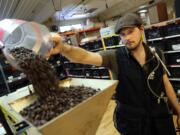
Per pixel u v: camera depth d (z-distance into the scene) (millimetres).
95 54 1191
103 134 3080
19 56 950
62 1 5297
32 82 1014
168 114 1222
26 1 4355
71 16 8266
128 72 1175
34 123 810
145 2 6824
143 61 1173
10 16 5621
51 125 670
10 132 896
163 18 4750
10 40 865
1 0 3734
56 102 953
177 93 3523
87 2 6188
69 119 731
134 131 1176
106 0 6531
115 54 1239
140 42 1164
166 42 3584
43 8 5566
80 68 5977
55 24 8664
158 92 1182
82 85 1179
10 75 4270
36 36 866
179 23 3318
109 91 909
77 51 1073
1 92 4164
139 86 1163
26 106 1102
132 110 1182
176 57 3504
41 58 1034
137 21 1093
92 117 868
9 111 1028
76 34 6266
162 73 1226
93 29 7016
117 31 1130
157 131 1184
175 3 3744
